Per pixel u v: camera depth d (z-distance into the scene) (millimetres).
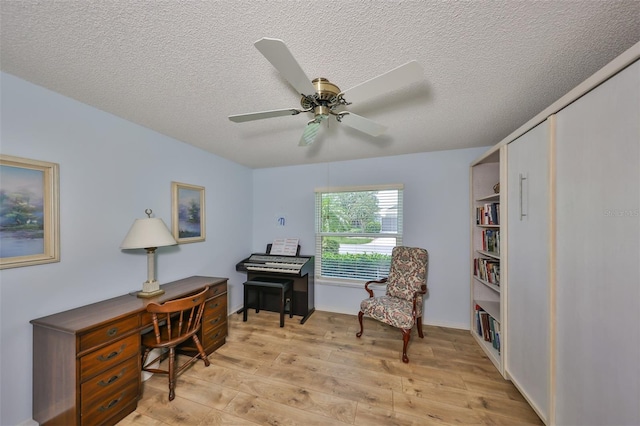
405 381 1944
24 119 1474
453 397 1770
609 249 1040
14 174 1435
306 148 2834
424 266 2723
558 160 1337
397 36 1093
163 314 1926
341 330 2865
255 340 2619
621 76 974
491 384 1907
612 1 907
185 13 965
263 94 1608
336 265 3475
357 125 1632
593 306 1122
